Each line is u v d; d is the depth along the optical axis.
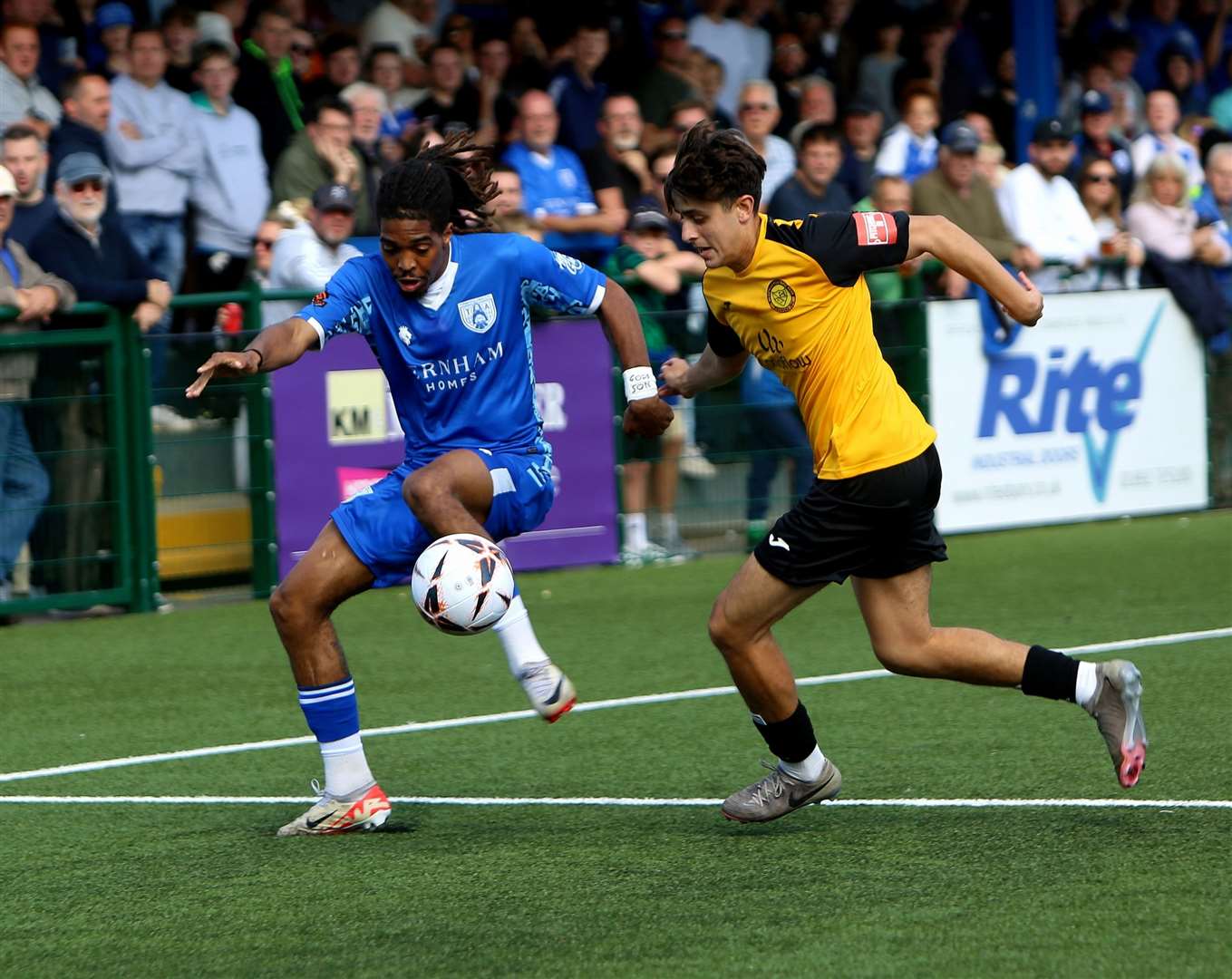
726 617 11.96
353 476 23.52
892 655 12.00
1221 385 29.12
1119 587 22.92
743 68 31.14
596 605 22.56
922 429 11.87
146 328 22.22
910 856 11.40
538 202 25.75
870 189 28.22
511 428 12.80
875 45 32.75
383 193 12.03
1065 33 35.69
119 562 22.52
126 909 10.83
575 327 24.45
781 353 11.77
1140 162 31.31
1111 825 12.02
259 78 25.98
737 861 11.43
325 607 12.49
